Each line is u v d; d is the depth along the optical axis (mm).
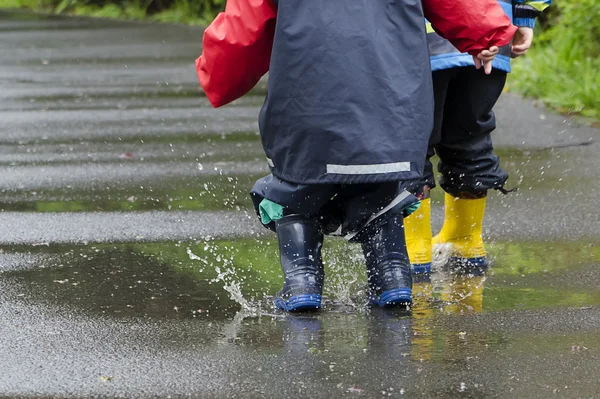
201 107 21625
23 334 7711
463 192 9688
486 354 7168
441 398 6375
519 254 10242
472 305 8469
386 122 7711
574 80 20281
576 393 6441
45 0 54812
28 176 14711
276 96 7863
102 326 7902
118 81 26078
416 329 7781
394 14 7785
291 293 8281
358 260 9883
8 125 19562
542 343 7410
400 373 6801
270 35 8086
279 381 6680
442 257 9984
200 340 7539
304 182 7902
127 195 13367
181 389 6562
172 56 31484
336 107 7676
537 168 14406
